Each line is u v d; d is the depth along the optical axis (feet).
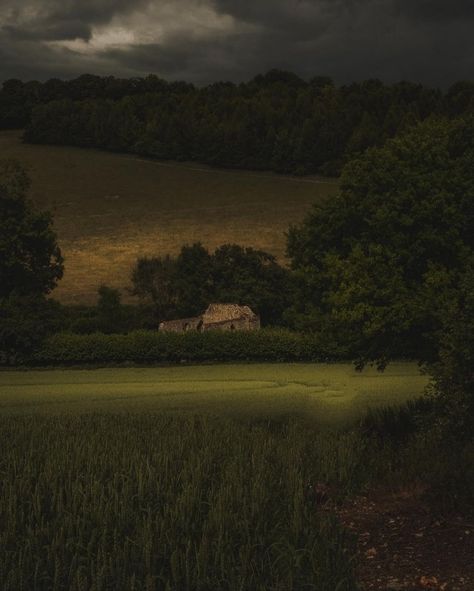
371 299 86.79
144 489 48.98
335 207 95.45
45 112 646.33
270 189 529.45
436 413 59.41
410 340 88.94
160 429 86.33
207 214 464.65
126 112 654.94
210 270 254.88
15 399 144.97
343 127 567.59
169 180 556.10
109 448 66.44
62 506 45.06
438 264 84.99
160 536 39.96
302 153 570.87
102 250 384.88
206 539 38.14
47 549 38.09
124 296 305.32
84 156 611.47
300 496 48.16
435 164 89.10
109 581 35.42
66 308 261.44
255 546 39.09
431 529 44.39
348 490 55.47
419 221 86.28
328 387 157.28
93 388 159.74
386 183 89.51
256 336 196.03
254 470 55.88
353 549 41.09
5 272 205.77
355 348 93.56
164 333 197.57
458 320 59.77
